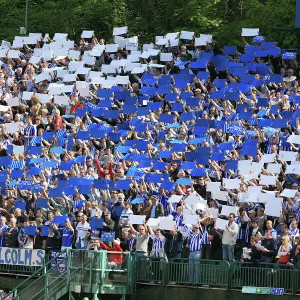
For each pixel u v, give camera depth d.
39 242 89.62
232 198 88.44
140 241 85.00
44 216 90.88
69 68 120.31
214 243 84.50
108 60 123.44
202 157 95.56
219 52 119.06
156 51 119.56
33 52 127.06
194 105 107.19
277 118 100.69
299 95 105.56
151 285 84.06
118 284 84.38
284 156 92.19
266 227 84.50
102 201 91.31
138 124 104.56
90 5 144.75
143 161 96.69
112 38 142.50
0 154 104.00
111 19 144.75
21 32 141.25
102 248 86.38
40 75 118.19
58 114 108.25
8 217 93.19
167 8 141.75
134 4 145.25
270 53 114.75
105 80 115.81
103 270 84.50
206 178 91.44
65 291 84.56
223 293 81.69
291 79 109.12
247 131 98.69
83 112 110.50
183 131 101.12
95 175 96.38
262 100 104.44
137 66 118.19
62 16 145.75
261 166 90.56
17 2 151.12
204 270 82.75
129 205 88.62
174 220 86.88
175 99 109.62
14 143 105.75
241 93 106.06
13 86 118.69
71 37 145.38
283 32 126.44
